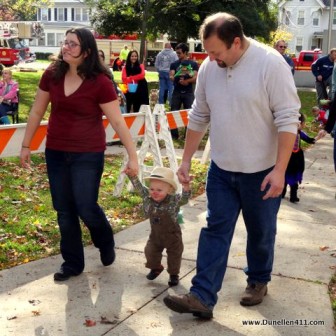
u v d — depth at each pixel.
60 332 3.82
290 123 3.62
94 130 4.42
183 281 4.69
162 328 3.88
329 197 7.76
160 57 15.78
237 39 3.57
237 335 3.79
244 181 3.83
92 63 4.30
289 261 5.16
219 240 3.91
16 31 45.12
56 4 70.31
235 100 3.69
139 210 6.90
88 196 4.48
